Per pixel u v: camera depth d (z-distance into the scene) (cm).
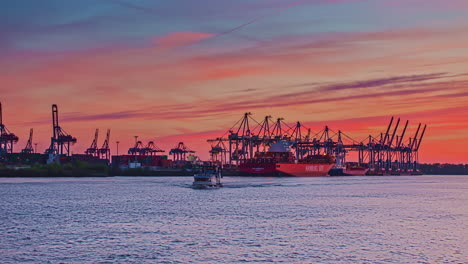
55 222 8000
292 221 8119
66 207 10425
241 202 11569
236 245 6025
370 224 7812
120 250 5722
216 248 5847
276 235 6719
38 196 13550
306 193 14888
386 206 10819
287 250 5766
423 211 9781
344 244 6119
